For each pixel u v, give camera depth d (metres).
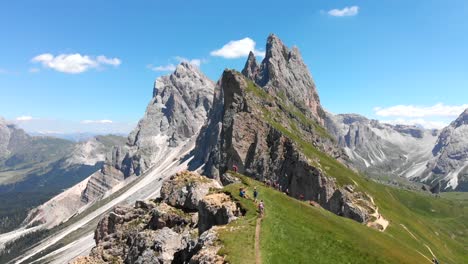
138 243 96.19
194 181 109.38
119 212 122.56
